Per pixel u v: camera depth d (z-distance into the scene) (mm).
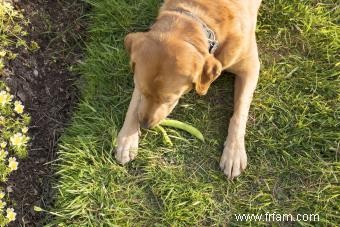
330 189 2156
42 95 2207
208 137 2207
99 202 2094
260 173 2174
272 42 2355
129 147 2135
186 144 2189
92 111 2201
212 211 2119
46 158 2143
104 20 2338
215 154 2186
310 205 2139
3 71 2154
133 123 2137
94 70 2258
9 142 2088
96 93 2230
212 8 1973
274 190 2158
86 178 2113
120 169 2131
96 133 2172
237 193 2146
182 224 2098
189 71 1851
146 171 2146
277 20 2381
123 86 2246
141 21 2334
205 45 1902
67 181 2102
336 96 2285
